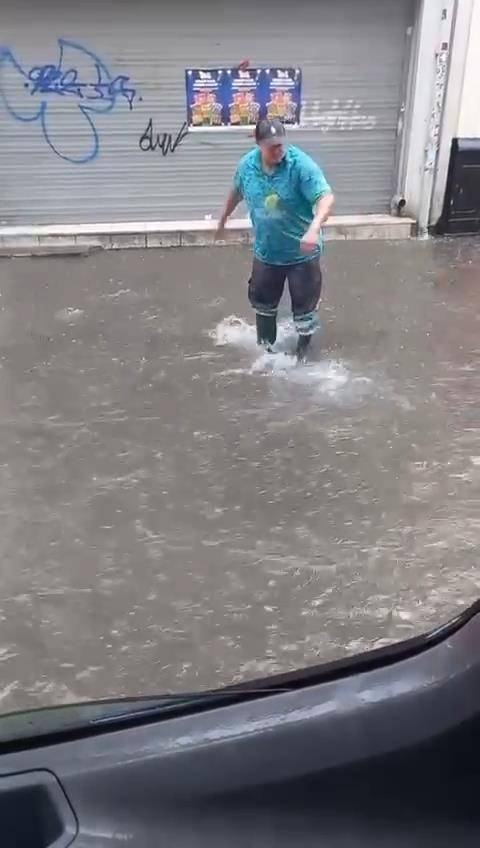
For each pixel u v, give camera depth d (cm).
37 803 137
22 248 858
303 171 508
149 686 311
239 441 488
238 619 346
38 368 590
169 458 472
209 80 839
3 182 873
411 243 876
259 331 602
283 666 321
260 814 133
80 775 140
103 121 851
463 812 134
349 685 149
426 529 405
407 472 454
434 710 140
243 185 539
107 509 425
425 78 834
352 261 818
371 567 378
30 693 308
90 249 859
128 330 657
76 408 532
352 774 136
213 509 423
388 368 582
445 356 601
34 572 378
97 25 805
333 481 446
